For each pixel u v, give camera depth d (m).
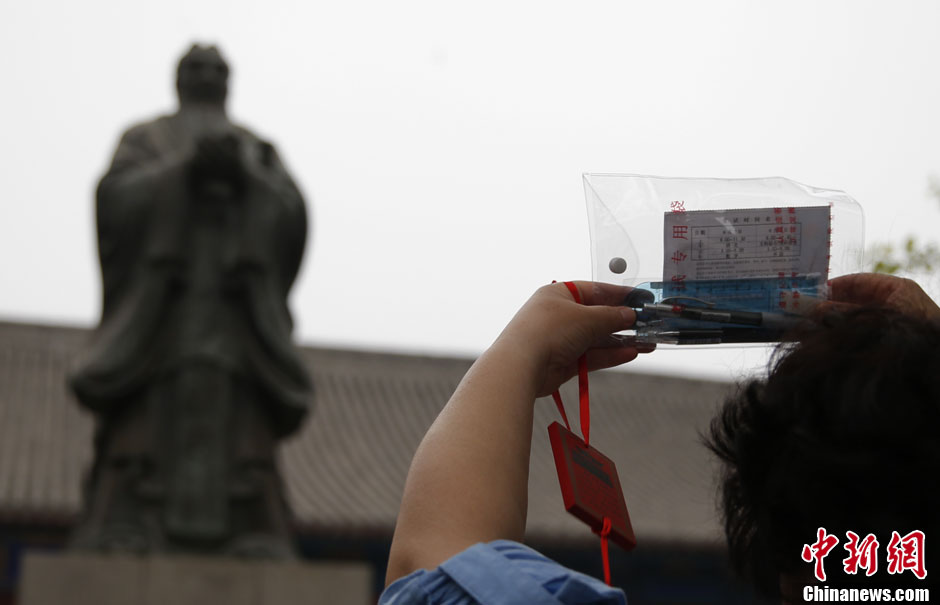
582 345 1.91
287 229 14.79
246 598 14.07
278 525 14.66
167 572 13.90
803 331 1.59
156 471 14.21
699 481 27.91
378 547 25.11
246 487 14.37
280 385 14.61
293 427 14.85
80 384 14.12
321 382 30.38
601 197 2.08
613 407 30.94
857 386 1.40
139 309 14.24
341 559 24.89
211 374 14.27
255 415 14.63
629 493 27.11
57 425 27.06
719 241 2.05
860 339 1.47
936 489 1.36
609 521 1.85
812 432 1.42
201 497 14.15
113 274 14.48
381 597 1.61
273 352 14.59
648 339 2.04
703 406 31.62
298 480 26.67
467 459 1.70
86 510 14.59
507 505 1.68
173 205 14.33
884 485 1.37
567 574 1.48
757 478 1.51
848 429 1.39
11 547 23.30
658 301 2.04
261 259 14.49
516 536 1.68
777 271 2.04
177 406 14.29
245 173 14.52
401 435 29.05
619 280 2.05
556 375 1.93
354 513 24.80
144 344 14.25
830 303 1.70
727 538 1.62
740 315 2.03
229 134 14.30
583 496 1.83
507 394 1.78
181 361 14.26
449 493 1.67
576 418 29.80
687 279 2.05
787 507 1.45
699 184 2.08
